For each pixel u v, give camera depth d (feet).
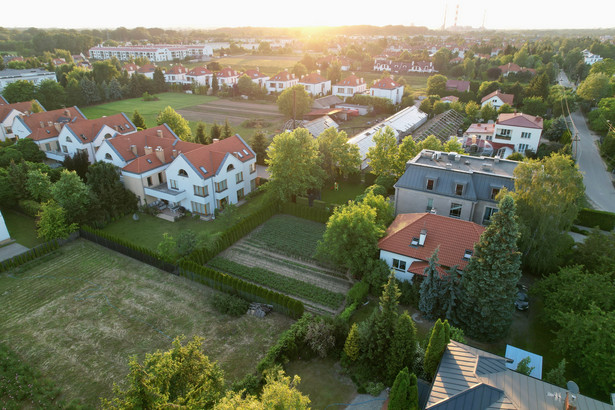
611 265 129.39
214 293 149.18
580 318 105.60
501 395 80.02
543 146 299.17
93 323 133.90
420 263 138.21
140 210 215.72
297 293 149.28
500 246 111.14
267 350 121.60
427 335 116.67
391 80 497.46
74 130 256.73
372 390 104.12
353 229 143.64
